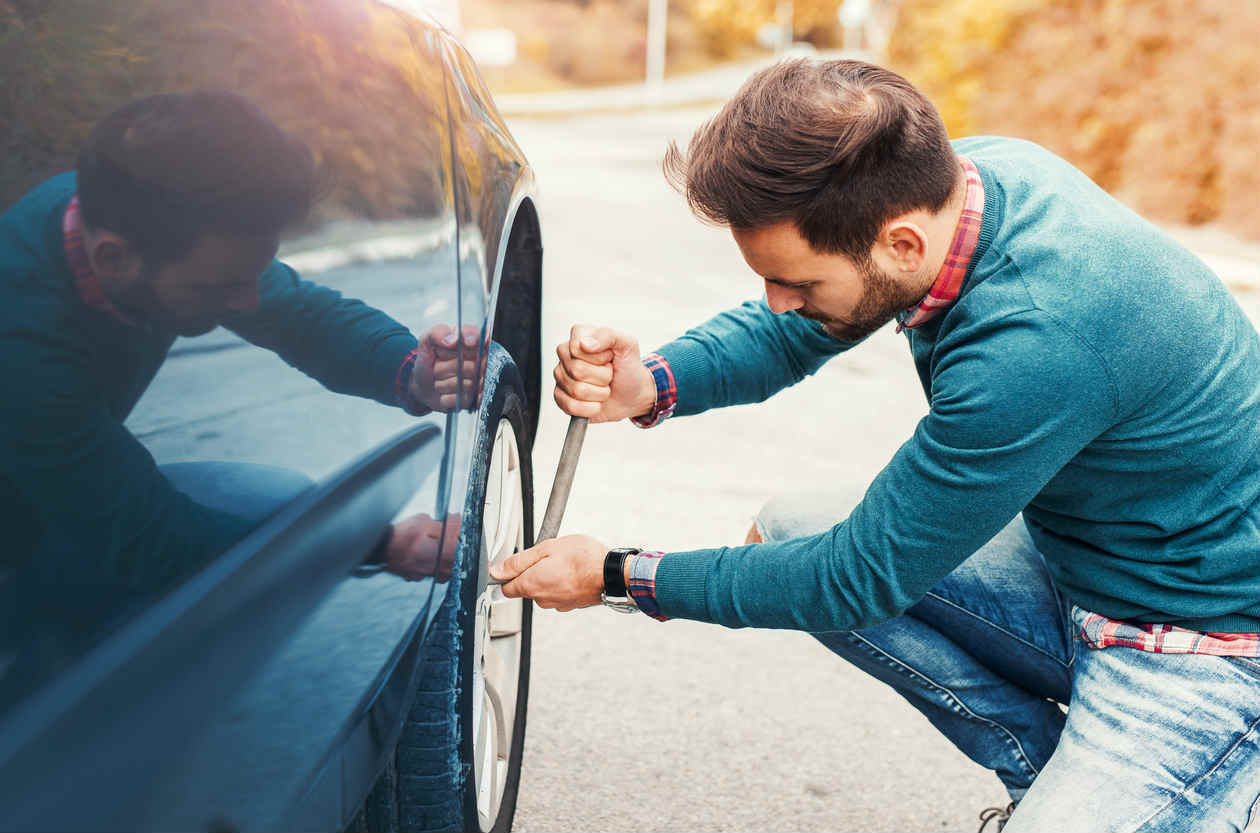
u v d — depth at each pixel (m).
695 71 50.25
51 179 0.88
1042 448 1.30
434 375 1.26
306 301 1.04
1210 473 1.38
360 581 1.08
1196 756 1.41
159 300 0.90
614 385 1.76
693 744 2.23
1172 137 9.98
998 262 1.32
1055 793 1.45
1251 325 1.46
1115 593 1.47
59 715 0.78
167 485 0.88
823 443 4.30
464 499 1.33
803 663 2.60
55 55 0.92
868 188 1.26
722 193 1.31
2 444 0.81
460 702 1.32
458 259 1.36
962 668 1.75
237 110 0.99
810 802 2.06
